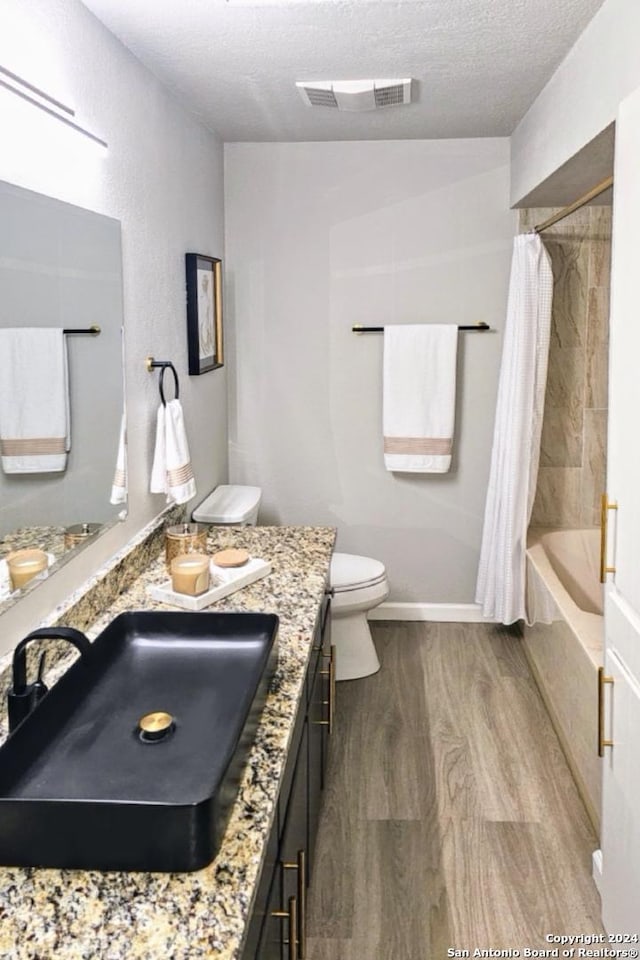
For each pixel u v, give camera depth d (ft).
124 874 3.81
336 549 14.12
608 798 6.91
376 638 13.52
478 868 7.91
